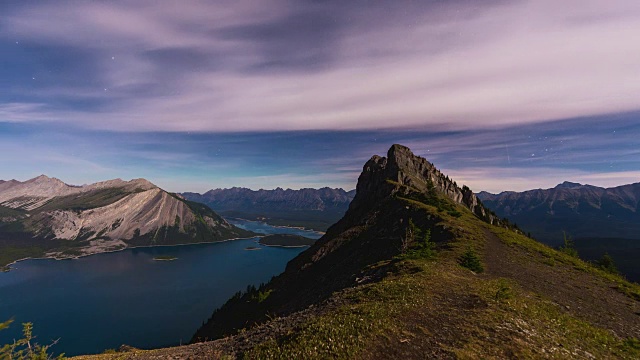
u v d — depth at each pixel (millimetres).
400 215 115750
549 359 21125
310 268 127125
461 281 39500
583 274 62625
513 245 80500
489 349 21547
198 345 33094
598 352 24953
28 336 21859
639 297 49906
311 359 20984
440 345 21984
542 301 38531
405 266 48094
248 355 24141
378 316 26578
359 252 102688
